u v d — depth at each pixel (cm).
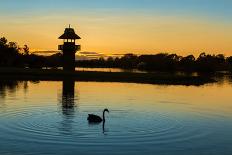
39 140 2880
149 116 4103
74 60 11775
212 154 2648
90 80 9175
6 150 2606
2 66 14112
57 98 5481
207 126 3622
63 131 3194
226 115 4353
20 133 3094
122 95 6159
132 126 3472
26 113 4069
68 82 8481
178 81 9844
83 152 2600
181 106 5059
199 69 19412
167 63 19275
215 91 7550
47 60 15638
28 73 10169
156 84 8800
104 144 2805
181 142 2934
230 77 14250
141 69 19125
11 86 7175
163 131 3303
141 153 2603
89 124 3503
